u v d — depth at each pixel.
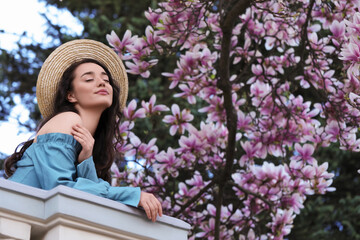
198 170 5.17
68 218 2.13
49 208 2.13
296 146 5.20
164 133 8.34
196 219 5.47
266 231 6.32
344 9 5.05
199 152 5.07
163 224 2.39
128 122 4.89
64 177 2.46
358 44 3.71
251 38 5.26
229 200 6.41
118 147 4.92
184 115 5.05
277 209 5.43
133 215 2.32
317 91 4.98
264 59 5.38
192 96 5.11
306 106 5.26
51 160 2.51
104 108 2.92
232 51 5.34
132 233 2.28
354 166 8.95
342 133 4.85
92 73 2.93
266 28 5.38
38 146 2.57
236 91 5.41
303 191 5.27
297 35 5.32
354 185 9.02
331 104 4.75
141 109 4.92
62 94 2.93
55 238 2.11
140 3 9.16
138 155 5.03
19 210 2.10
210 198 5.59
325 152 8.75
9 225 2.08
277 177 5.29
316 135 5.20
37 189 2.16
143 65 4.68
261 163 7.70
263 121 5.31
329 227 8.94
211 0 4.45
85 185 2.42
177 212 4.93
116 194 2.41
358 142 4.89
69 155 2.54
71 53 3.20
